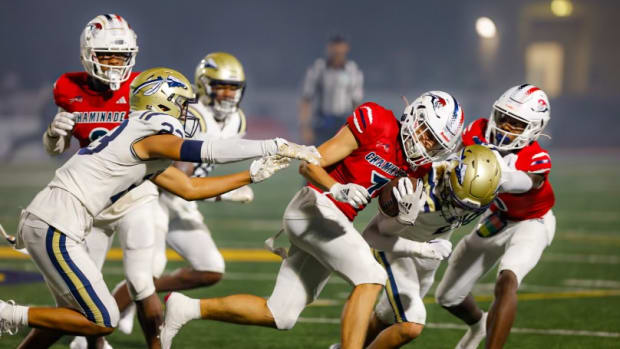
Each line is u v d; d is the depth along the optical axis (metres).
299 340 16.12
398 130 12.63
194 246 16.48
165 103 12.25
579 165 68.56
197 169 16.69
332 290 21.44
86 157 11.81
